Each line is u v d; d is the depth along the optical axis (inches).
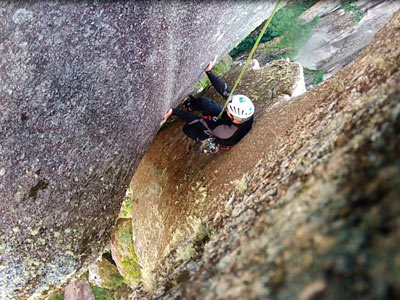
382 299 53.5
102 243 233.6
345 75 165.0
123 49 164.2
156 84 196.1
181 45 195.8
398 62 121.2
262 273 79.3
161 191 255.6
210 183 204.4
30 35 133.2
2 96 138.9
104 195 210.7
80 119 168.2
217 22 211.2
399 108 83.7
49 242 193.2
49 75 146.0
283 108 206.7
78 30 144.3
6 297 198.2
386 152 76.4
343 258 62.9
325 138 118.4
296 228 80.0
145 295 138.6
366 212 67.1
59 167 174.4
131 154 213.8
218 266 102.0
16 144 153.3
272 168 145.3
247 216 119.0
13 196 165.3
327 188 82.6
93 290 455.5
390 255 56.8
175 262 143.6
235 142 211.6
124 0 151.5
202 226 153.2
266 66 278.5
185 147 256.8
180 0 175.5
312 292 63.0
